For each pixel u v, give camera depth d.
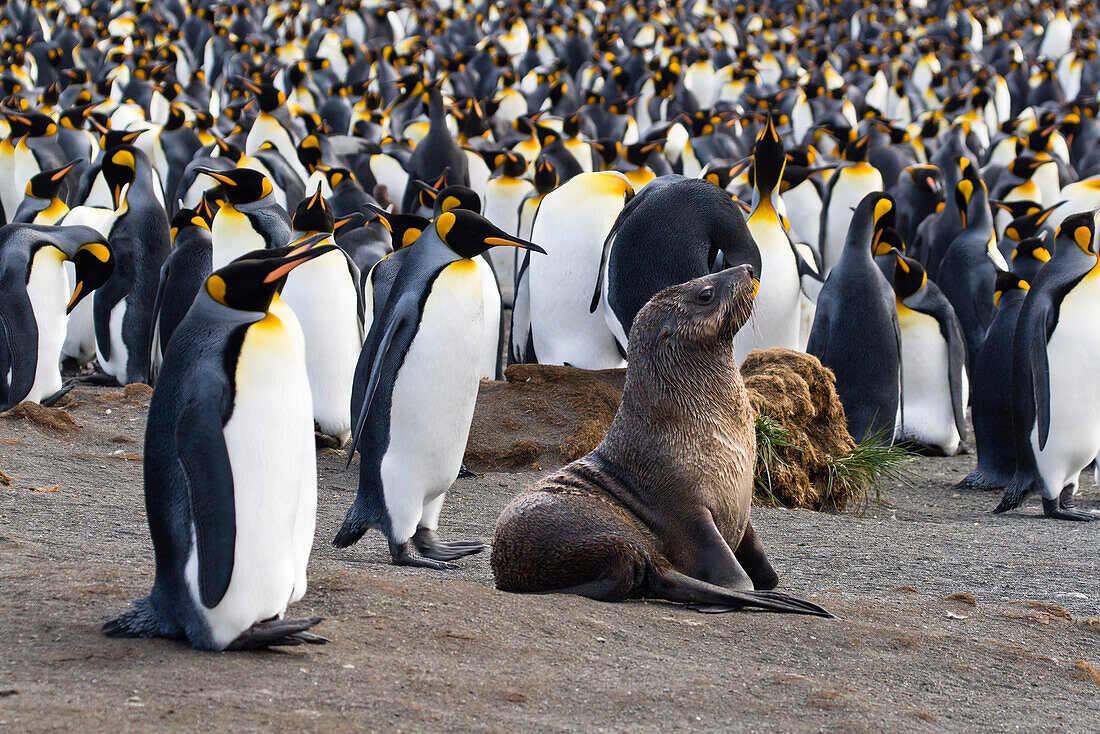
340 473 8.90
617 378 10.00
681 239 9.05
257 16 46.06
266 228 10.06
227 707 3.51
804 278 12.78
